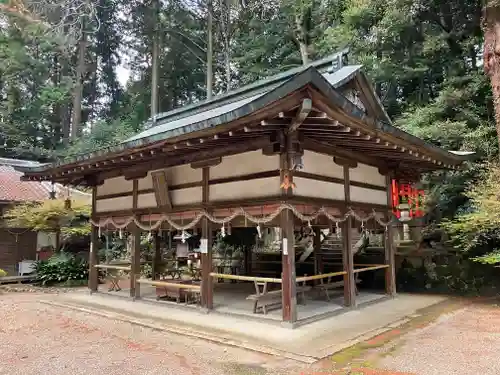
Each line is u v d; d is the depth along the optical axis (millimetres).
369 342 5562
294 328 6285
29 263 14008
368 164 8695
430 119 12555
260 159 6641
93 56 30469
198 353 5160
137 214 9195
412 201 10414
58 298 9984
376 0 14156
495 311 7848
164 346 5523
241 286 11273
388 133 6270
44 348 5469
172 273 11766
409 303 8656
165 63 28281
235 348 5348
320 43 18672
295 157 6012
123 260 15398
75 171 9422
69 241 15227
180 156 8031
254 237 13023
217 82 28219
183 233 7992
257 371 4438
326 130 5926
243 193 6871
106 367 4625
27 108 24594
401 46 15180
